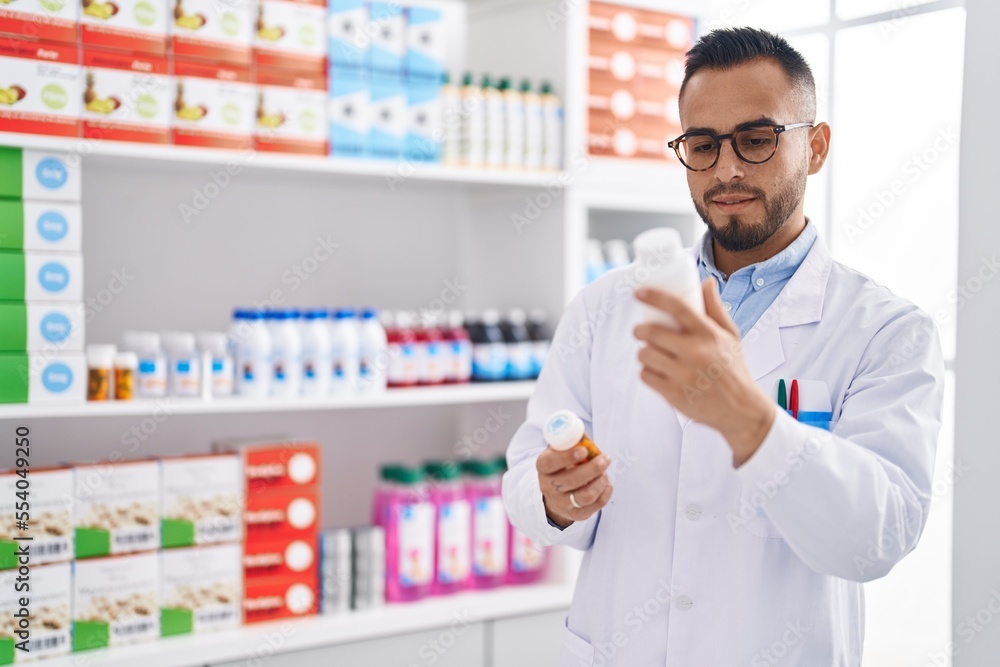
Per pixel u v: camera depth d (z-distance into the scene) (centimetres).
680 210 266
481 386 236
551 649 242
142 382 197
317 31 214
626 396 144
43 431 216
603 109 248
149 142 195
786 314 136
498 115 238
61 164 185
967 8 192
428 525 231
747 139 127
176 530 200
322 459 255
